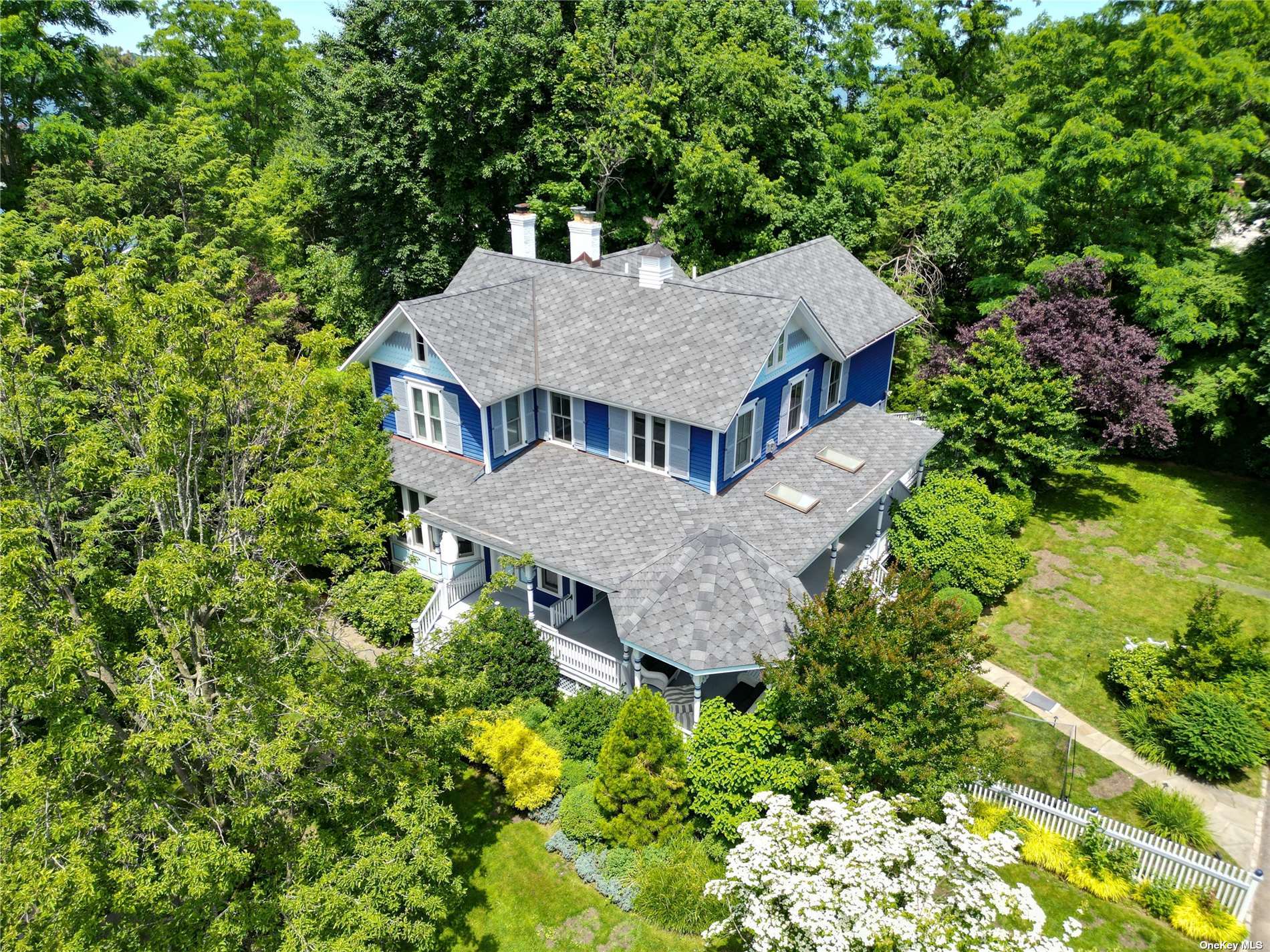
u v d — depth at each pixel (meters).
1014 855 12.73
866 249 39.75
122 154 27.69
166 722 11.00
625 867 16.02
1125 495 31.84
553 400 23.61
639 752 16.39
